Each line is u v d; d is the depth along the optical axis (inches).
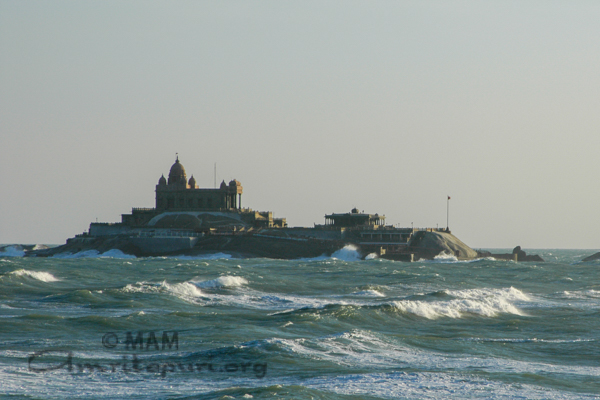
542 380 6737.2
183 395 5895.7
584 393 6309.1
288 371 6840.6
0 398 5728.3
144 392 6033.5
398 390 6122.1
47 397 5816.9
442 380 6520.7
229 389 5856.3
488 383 6471.5
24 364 7017.7
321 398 5689.0
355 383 6343.5
